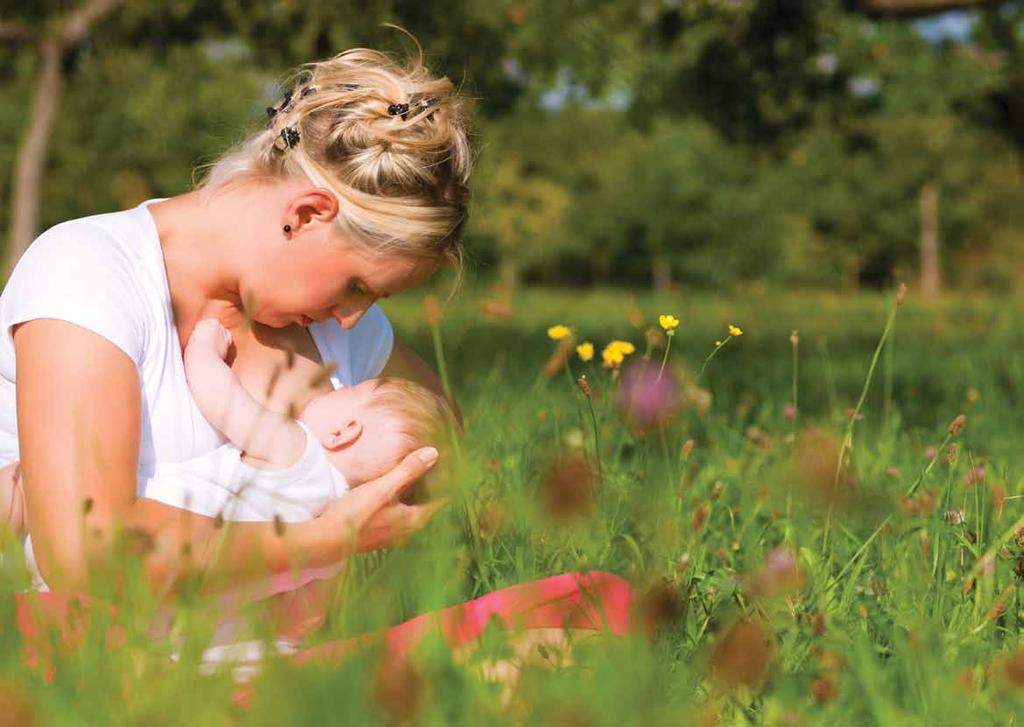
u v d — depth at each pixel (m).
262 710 1.88
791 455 3.73
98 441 2.39
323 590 2.68
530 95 12.92
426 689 1.94
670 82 14.12
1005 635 2.80
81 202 36.34
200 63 20.64
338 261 2.56
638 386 3.48
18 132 37.50
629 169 59.44
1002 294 25.02
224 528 2.37
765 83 14.16
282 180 2.57
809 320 15.98
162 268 2.62
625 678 2.04
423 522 2.61
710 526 3.54
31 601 2.10
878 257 55.09
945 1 13.05
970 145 52.03
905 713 2.21
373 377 3.19
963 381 7.57
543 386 5.30
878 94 15.18
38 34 17.38
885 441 4.63
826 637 2.60
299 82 2.79
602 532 3.08
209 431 2.62
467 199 2.63
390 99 2.56
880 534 3.22
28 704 1.77
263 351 2.82
